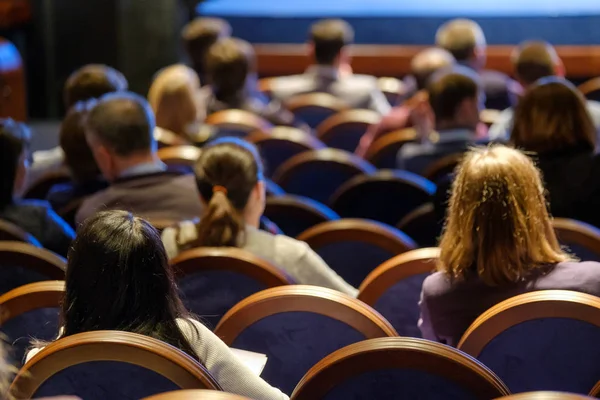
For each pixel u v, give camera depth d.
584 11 10.06
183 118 6.30
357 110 7.77
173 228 3.46
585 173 3.91
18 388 2.22
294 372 2.85
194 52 8.12
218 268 3.12
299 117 7.61
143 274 2.34
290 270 3.40
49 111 9.88
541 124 3.97
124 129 4.03
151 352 2.18
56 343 2.22
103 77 5.73
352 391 2.23
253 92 7.64
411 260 3.21
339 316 2.72
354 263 3.88
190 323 2.43
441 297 2.89
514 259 2.81
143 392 2.24
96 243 2.32
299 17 10.49
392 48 10.32
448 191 3.62
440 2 10.82
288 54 10.36
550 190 3.94
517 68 6.92
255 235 3.41
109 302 2.33
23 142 4.00
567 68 9.98
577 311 2.56
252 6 10.80
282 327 2.78
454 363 2.15
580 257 3.54
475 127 5.44
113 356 2.20
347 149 7.04
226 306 3.20
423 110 6.14
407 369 2.19
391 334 2.71
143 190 4.00
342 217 4.80
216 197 3.37
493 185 2.81
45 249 3.76
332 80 7.98
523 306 2.58
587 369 2.64
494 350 2.66
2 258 3.38
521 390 2.71
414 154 5.44
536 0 10.63
